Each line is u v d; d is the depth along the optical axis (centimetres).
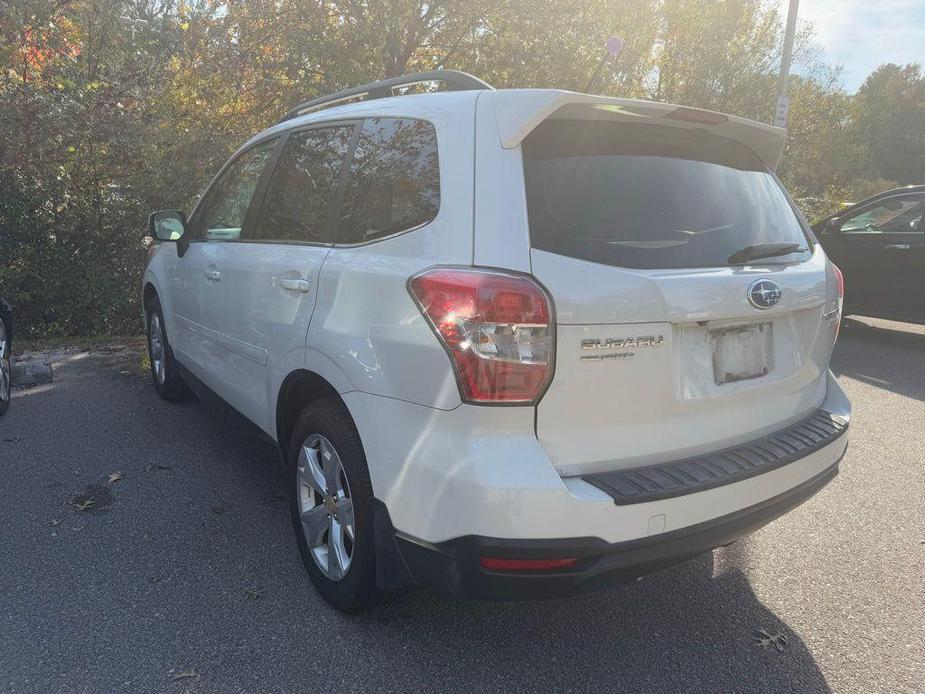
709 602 295
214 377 399
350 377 247
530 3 905
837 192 2650
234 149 877
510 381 203
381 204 263
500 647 261
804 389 283
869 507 388
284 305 303
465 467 206
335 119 318
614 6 1005
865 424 536
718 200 259
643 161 247
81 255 866
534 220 216
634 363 216
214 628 266
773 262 265
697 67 1562
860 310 870
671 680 246
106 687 233
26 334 836
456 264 218
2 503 366
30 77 761
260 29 880
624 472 219
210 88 882
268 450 392
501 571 206
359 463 249
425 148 249
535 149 228
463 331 207
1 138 754
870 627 279
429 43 985
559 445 210
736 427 250
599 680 245
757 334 257
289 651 255
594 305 208
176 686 235
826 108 2211
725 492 226
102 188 859
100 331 888
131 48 773
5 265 809
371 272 247
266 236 343
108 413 514
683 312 223
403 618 277
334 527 272
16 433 470
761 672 252
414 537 224
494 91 239
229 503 371
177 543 329
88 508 362
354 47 873
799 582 311
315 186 312
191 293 432
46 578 296
